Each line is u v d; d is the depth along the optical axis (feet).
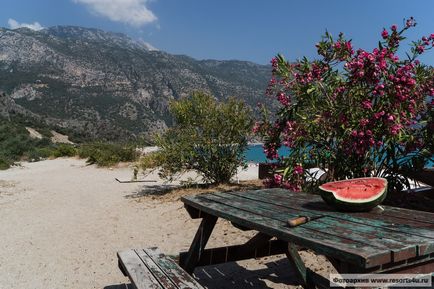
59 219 27.96
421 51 18.06
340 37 19.39
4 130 150.41
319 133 19.48
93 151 73.00
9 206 33.53
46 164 80.74
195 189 34.12
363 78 17.58
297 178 19.26
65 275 16.92
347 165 19.02
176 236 21.54
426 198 19.72
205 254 14.29
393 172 19.07
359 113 17.94
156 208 28.66
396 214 9.84
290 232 8.27
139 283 10.85
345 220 9.28
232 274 15.67
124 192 38.32
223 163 35.60
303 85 19.49
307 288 13.19
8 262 18.89
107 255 19.22
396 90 17.11
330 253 7.11
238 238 19.71
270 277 15.16
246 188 32.22
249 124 34.81
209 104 34.88
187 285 10.68
